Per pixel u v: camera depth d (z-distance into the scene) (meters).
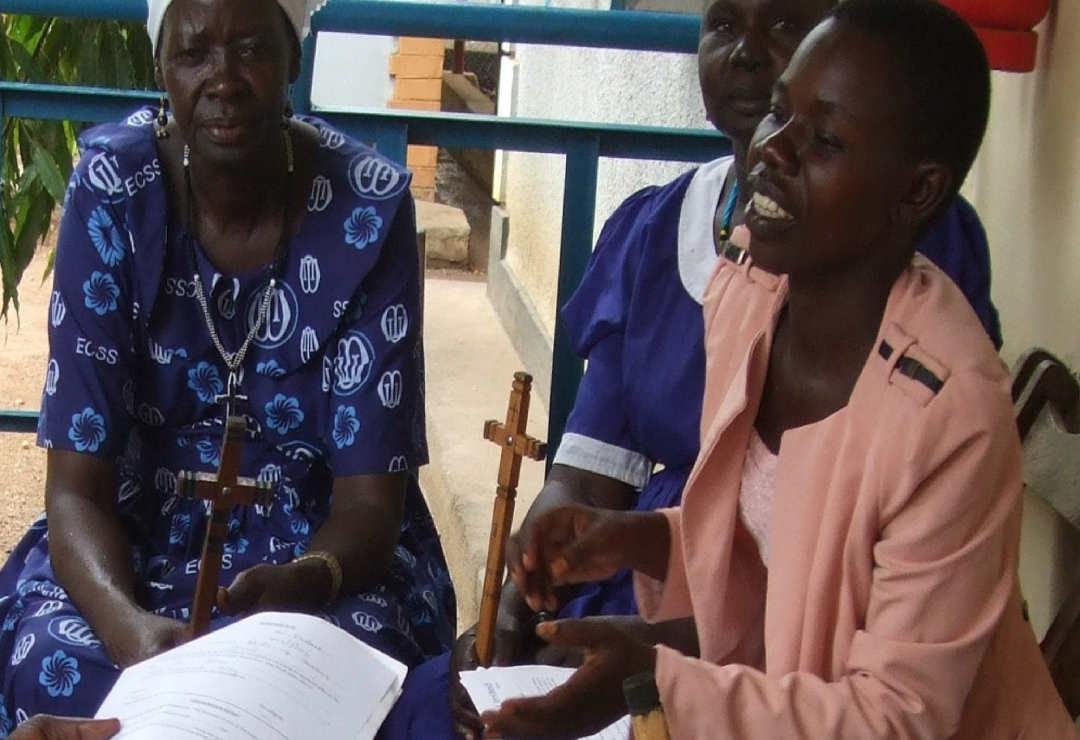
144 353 2.26
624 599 2.17
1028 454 2.06
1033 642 1.56
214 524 1.81
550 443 2.81
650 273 2.18
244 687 1.68
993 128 2.59
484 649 1.82
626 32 2.63
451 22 2.63
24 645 2.04
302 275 2.24
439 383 4.91
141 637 1.97
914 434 1.42
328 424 2.28
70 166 3.86
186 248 2.23
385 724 1.91
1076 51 2.22
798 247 1.49
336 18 2.60
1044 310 2.31
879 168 1.44
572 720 1.45
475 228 7.84
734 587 1.70
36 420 2.98
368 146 2.57
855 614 1.48
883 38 1.43
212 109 2.09
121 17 2.64
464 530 3.71
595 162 2.69
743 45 2.01
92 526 2.15
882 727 1.39
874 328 1.53
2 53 3.76
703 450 1.66
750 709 1.41
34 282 6.66
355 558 2.15
